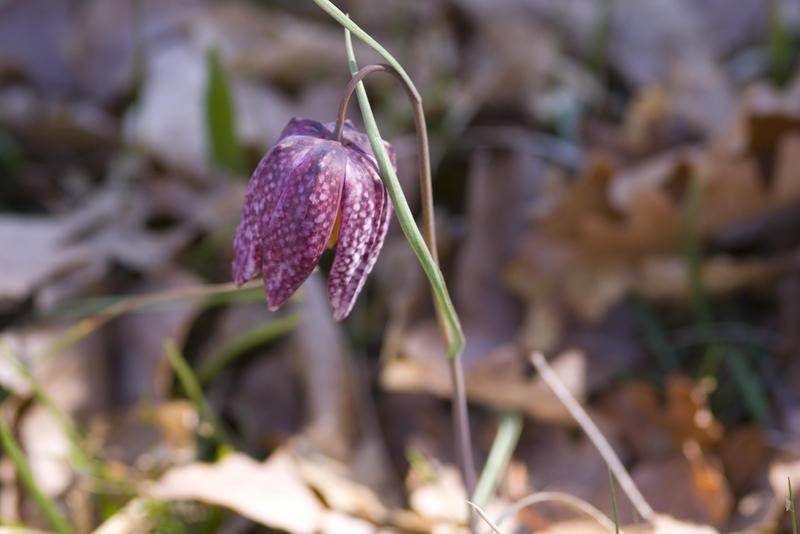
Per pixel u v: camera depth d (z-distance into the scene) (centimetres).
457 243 71
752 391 65
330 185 52
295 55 86
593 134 80
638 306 69
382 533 61
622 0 92
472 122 84
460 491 64
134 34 87
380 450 65
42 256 68
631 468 64
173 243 70
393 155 54
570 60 93
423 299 69
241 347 65
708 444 63
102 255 68
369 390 67
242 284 53
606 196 69
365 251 53
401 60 90
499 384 65
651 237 69
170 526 61
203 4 89
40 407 64
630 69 91
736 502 62
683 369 68
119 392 65
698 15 95
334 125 54
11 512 62
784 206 69
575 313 69
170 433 64
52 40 87
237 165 73
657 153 79
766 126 68
